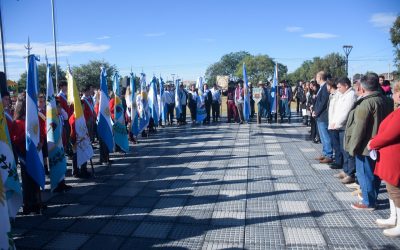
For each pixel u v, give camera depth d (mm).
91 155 7199
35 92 5246
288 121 16766
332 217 4828
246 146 10438
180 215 5074
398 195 4094
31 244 4246
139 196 5992
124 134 9258
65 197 6016
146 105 11922
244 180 6762
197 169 7734
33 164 5137
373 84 4734
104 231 4594
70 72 7098
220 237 4320
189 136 12789
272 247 4020
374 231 4348
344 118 6277
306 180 6660
